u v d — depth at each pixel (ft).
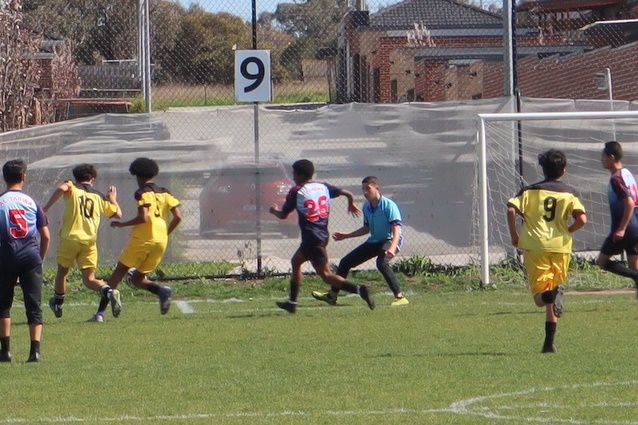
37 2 209.67
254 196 123.75
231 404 58.13
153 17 176.76
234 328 90.12
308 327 89.86
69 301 111.24
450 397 58.85
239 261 123.75
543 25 237.04
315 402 58.13
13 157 121.49
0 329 73.41
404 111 124.88
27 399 60.34
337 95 177.78
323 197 95.35
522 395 59.06
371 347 78.13
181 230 123.44
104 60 203.41
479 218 119.24
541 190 73.67
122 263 94.38
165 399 59.93
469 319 93.04
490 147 124.26
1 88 145.28
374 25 208.64
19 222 72.28
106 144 122.93
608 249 94.17
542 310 98.07
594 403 56.70
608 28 193.88
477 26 216.33
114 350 79.00
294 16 186.91
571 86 182.29
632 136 126.82
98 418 55.01
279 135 124.26
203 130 123.85
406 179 124.88
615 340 78.74
